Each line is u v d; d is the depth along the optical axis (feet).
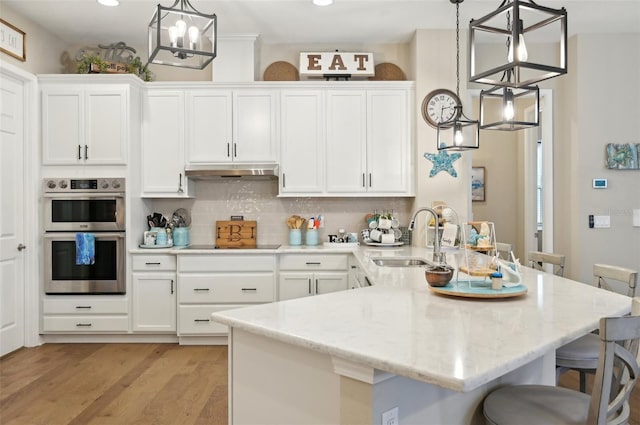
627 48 14.26
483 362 3.91
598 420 4.40
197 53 7.90
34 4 12.27
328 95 14.44
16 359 12.28
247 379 5.59
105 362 12.08
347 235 14.83
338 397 4.58
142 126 14.40
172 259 13.69
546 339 4.58
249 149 14.40
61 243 13.52
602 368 4.37
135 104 14.01
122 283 13.56
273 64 15.23
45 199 13.43
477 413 5.57
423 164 14.08
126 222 13.55
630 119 14.28
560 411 4.94
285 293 13.79
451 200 14.10
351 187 14.46
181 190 14.37
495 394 5.42
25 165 13.24
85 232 13.53
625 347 5.61
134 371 11.39
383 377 4.26
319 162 14.43
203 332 13.56
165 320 13.67
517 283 6.98
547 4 12.18
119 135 13.53
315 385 4.83
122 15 13.01
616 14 12.83
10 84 12.66
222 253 13.61
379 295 6.86
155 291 13.67
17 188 13.04
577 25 13.64
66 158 13.51
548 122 15.24
